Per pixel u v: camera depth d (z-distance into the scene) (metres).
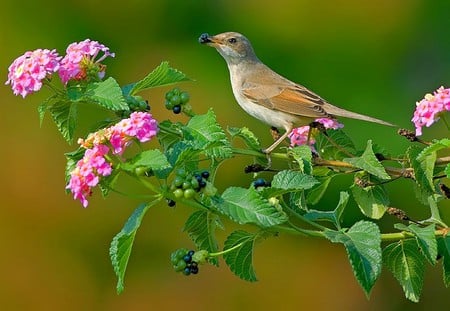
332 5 16.11
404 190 14.31
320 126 8.64
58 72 7.55
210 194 6.74
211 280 14.56
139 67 15.98
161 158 6.70
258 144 8.11
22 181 14.77
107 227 14.59
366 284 6.55
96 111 14.53
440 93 7.65
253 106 10.70
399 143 15.01
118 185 14.41
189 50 15.93
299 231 6.98
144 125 6.76
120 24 16.16
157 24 16.14
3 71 15.60
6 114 15.12
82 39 16.05
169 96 7.98
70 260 14.64
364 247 6.67
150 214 14.64
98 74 7.63
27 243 14.61
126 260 6.77
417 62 16.06
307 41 16.09
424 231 7.00
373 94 15.85
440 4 16.17
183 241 14.63
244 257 7.26
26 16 15.95
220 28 16.14
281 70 15.99
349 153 8.57
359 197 8.24
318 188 8.38
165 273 14.65
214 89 15.37
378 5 16.16
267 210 6.59
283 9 16.12
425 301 15.01
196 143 7.05
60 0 16.09
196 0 16.19
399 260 7.43
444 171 7.58
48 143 14.87
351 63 16.02
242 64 11.12
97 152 6.70
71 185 6.69
